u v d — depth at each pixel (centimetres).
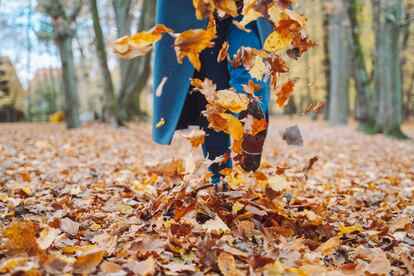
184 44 161
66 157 721
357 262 195
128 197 324
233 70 240
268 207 228
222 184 243
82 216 259
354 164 777
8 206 276
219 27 243
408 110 4006
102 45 1733
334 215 289
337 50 2331
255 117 221
